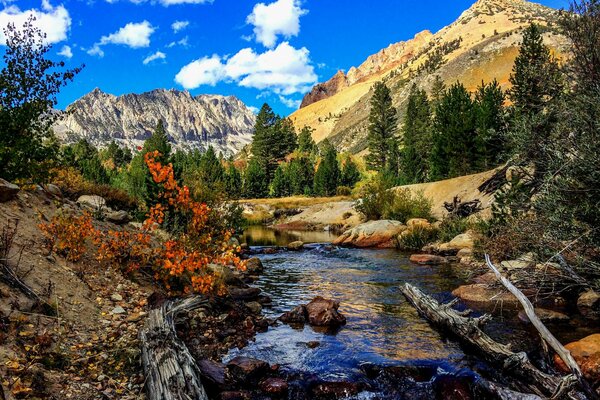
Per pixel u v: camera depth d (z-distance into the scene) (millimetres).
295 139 126188
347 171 78438
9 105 11180
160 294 8789
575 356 6324
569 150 8750
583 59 9930
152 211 10453
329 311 9250
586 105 8516
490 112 41594
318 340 8031
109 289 8406
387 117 83562
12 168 10922
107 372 5621
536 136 9430
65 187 16062
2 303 5766
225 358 7098
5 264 6617
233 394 5812
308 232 40094
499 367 6629
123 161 123250
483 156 42156
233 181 70562
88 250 9703
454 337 8094
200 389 5285
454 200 28406
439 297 11141
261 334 8422
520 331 8148
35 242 8422
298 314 9398
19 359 4980
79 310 7023
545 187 8797
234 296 11039
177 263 9117
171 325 7133
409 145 76250
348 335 8352
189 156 101375
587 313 9078
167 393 4871
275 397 5895
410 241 23453
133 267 9477
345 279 14375
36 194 11383
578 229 8172
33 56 11398
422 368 6680
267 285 13570
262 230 43125
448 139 46750
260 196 74812
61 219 9188
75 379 5191
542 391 5730
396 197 33156
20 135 11234
